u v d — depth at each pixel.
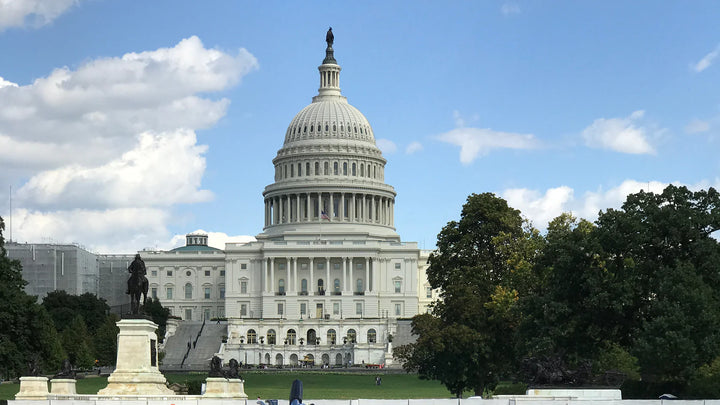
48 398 70.44
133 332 72.81
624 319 86.69
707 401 63.75
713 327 79.25
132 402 65.56
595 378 73.88
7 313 102.81
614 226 86.62
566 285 88.50
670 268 83.50
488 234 115.00
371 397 124.56
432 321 108.00
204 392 79.50
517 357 99.12
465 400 63.50
